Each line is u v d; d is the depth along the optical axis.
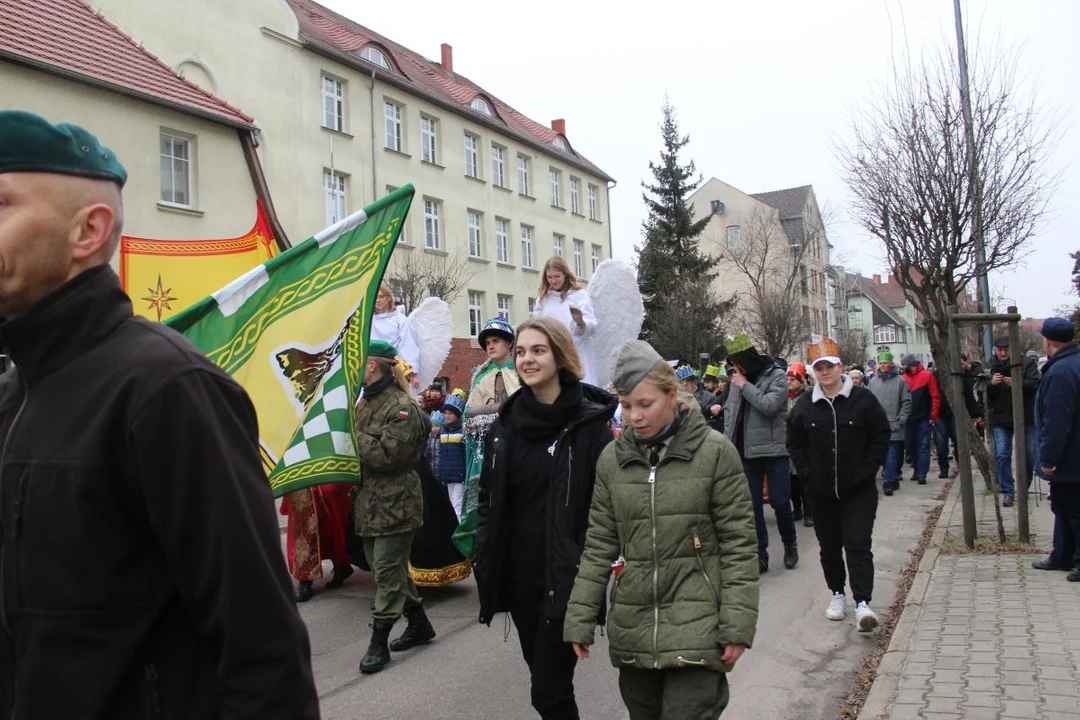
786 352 41.16
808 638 5.45
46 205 1.54
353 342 4.29
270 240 7.59
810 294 60.88
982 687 4.13
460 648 5.44
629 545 2.99
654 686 2.98
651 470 3.02
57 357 1.55
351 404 4.27
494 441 3.48
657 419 2.99
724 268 56.16
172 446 1.45
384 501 5.02
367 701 4.54
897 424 11.45
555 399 3.43
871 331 85.44
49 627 1.42
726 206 57.56
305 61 23.44
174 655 1.50
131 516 1.47
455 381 28.64
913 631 5.17
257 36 21.88
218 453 1.48
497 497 3.41
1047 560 6.54
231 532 1.46
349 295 4.23
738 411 7.51
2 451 1.55
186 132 17.47
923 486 12.20
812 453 5.62
